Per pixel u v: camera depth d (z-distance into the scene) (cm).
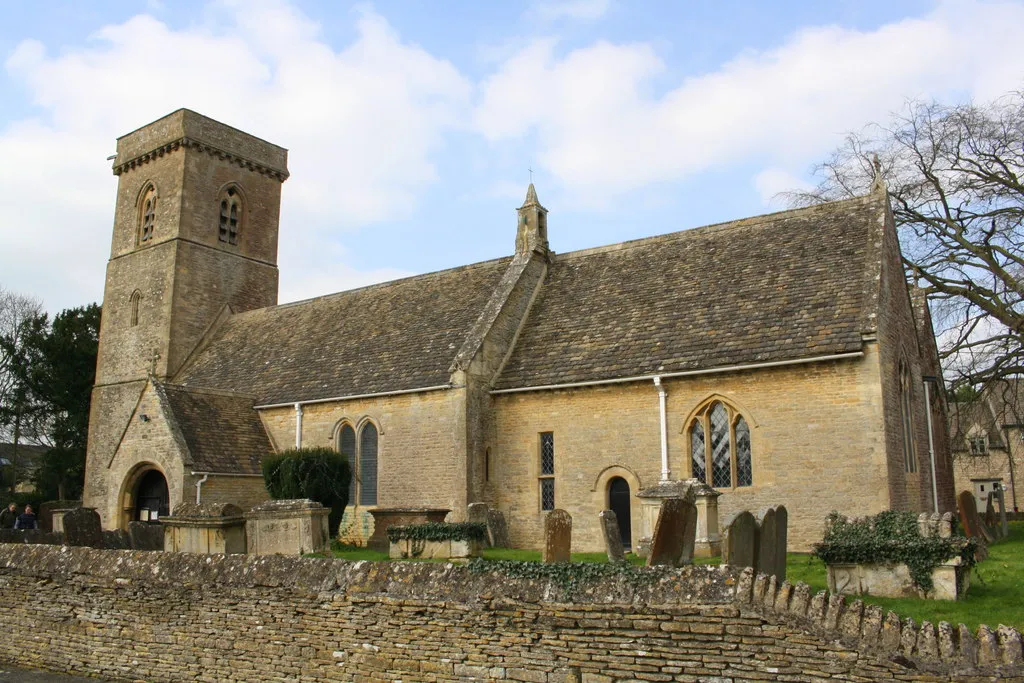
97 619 1272
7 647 1368
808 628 807
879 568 1380
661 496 1936
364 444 2836
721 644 841
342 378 2978
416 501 2620
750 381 2177
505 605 950
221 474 2683
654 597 880
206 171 4078
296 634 1082
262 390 3194
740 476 2175
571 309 2800
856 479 1995
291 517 1852
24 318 5581
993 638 782
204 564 1191
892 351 2206
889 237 2438
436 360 2758
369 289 3569
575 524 2405
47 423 5434
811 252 2455
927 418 2578
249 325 3872
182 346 3831
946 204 3544
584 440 2430
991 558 1862
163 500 2795
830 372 2069
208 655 1151
